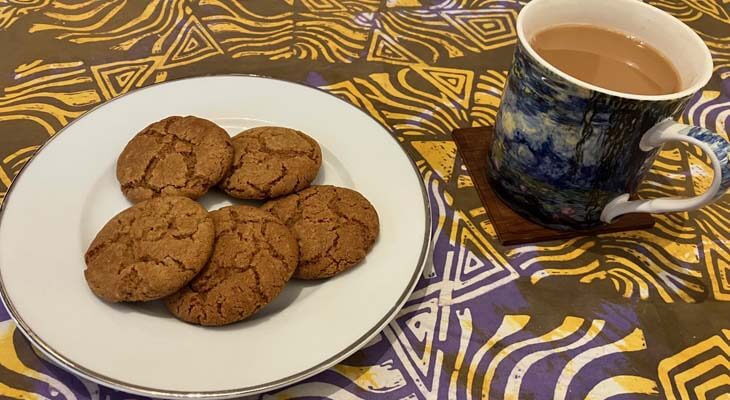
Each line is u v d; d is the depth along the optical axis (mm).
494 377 304
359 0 500
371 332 288
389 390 297
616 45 339
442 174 385
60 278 296
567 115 302
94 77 421
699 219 374
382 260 317
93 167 342
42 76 418
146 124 365
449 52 466
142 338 280
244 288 288
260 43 457
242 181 332
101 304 289
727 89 456
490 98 435
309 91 386
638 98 286
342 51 457
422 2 504
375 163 357
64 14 462
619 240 360
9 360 293
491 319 324
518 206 360
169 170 327
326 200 327
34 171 332
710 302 338
